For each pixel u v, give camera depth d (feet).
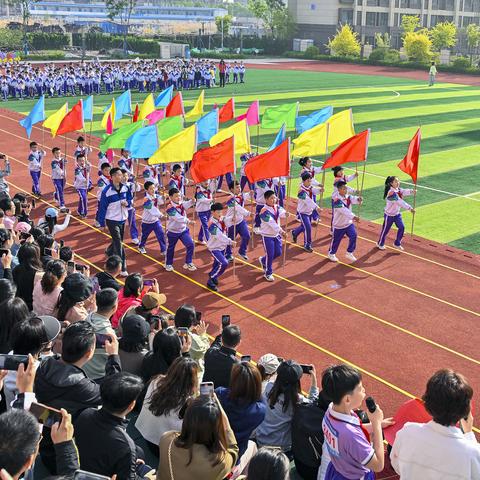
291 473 25.62
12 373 21.25
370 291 49.32
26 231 42.52
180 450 17.48
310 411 23.56
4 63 217.36
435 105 149.28
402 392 35.40
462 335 42.24
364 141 58.90
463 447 16.39
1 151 99.14
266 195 50.70
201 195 57.31
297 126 74.69
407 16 302.04
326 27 318.86
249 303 47.01
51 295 30.63
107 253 53.01
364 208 70.54
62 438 15.42
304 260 56.13
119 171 50.78
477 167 89.30
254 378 22.17
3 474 12.01
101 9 417.28
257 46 328.29
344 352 39.86
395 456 17.54
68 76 162.71
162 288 49.78
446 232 62.90
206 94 167.53
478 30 294.87
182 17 383.24
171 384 21.98
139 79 172.04
